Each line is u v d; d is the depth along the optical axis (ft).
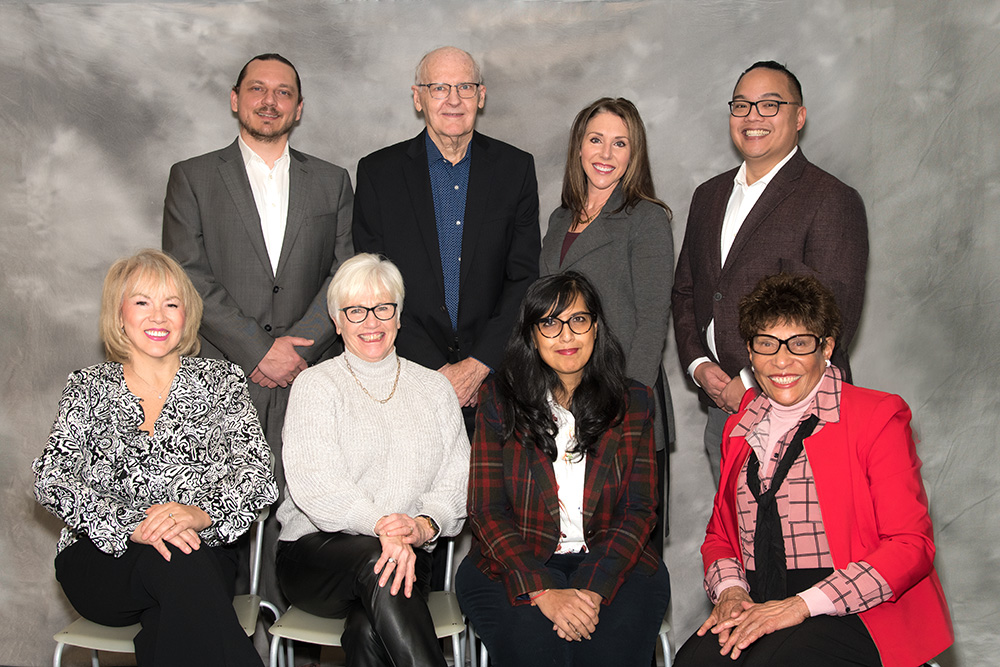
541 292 7.64
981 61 11.21
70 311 11.79
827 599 6.30
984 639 11.25
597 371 7.76
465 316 9.59
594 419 7.66
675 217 11.93
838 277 8.46
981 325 11.35
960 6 11.24
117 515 7.36
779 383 6.77
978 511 11.44
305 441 7.94
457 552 11.70
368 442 8.11
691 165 11.89
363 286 8.17
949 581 11.47
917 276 11.53
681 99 11.79
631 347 9.02
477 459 7.86
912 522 6.44
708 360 9.29
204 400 7.98
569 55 11.75
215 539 7.61
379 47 11.76
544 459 7.68
